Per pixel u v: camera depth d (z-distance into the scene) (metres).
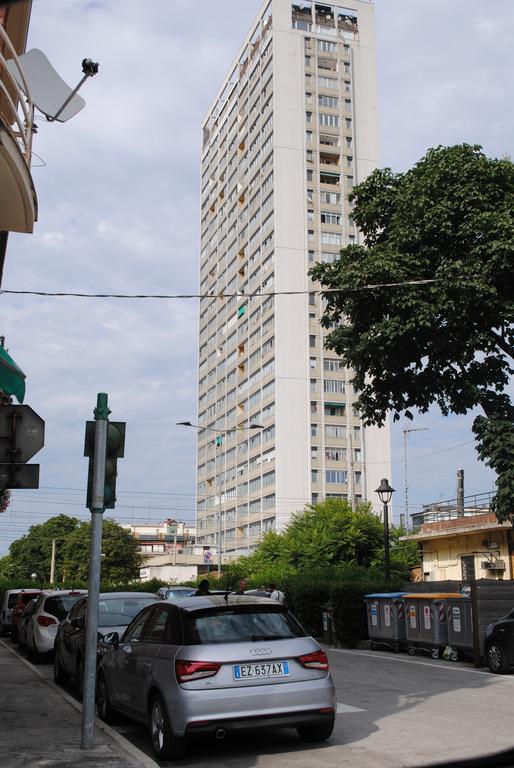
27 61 10.51
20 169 8.96
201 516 112.50
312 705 7.65
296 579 26.34
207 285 118.50
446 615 16.97
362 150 97.31
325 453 88.00
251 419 95.94
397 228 19.17
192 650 7.54
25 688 12.61
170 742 7.44
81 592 17.70
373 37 101.50
